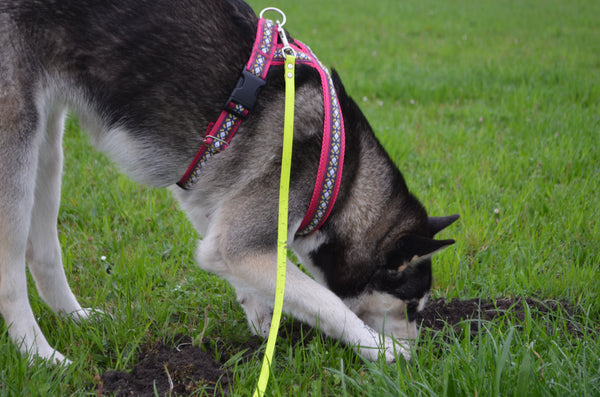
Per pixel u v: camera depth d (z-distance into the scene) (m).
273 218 1.23
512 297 1.47
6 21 1.14
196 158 1.22
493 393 1.06
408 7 7.08
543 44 4.68
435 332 1.30
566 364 1.15
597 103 3.00
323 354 1.22
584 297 1.46
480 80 3.42
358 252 1.31
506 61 3.95
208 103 1.20
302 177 1.24
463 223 1.76
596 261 1.61
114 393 1.10
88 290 1.47
